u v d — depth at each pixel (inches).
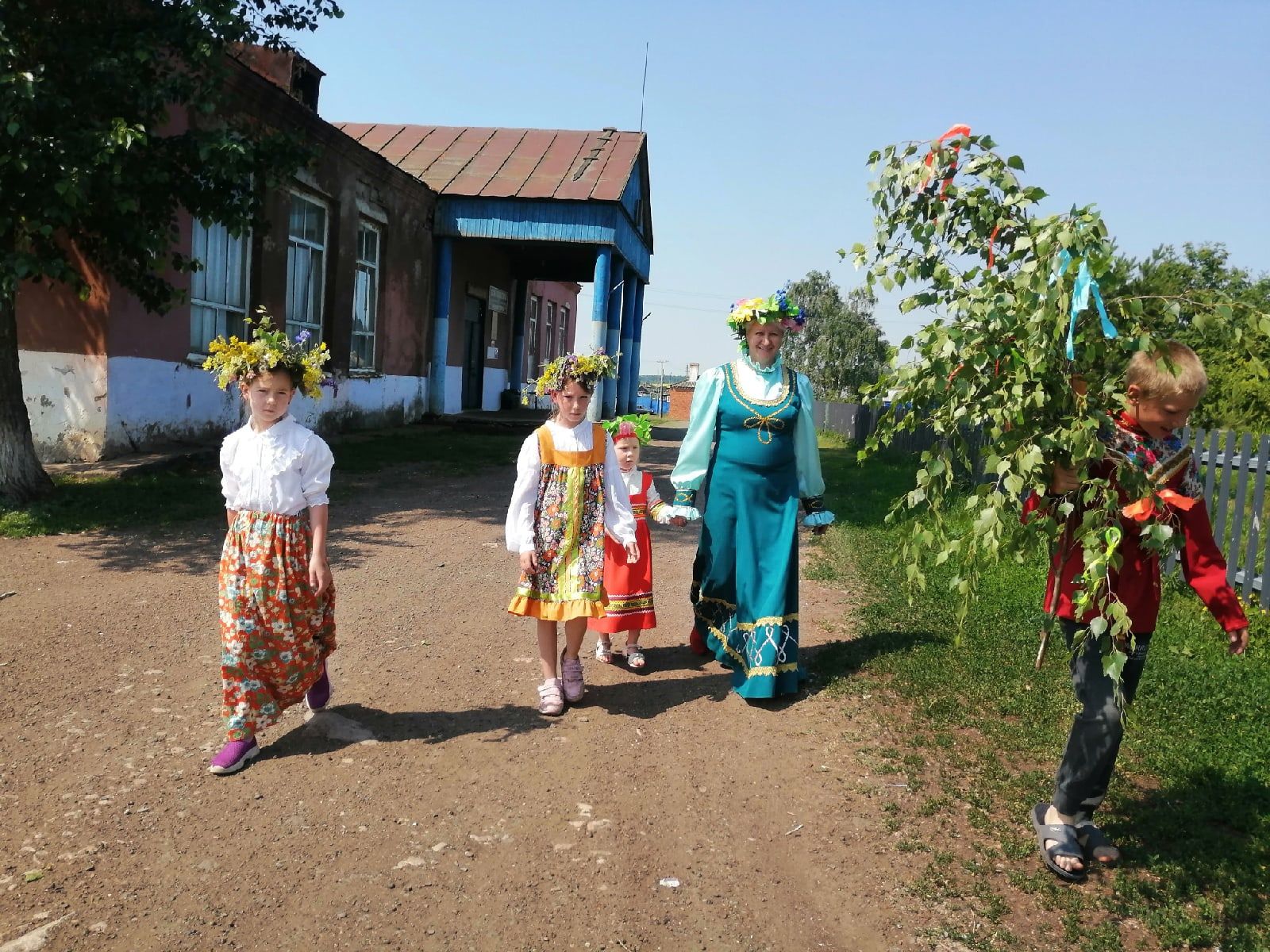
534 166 842.8
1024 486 119.6
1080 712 124.2
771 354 189.6
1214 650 211.5
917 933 112.2
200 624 216.8
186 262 354.3
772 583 184.9
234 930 108.0
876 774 152.3
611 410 898.1
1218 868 124.1
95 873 117.5
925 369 122.0
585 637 226.4
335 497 404.5
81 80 311.0
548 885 119.9
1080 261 103.3
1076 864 121.7
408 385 770.8
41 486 343.3
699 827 135.8
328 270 617.9
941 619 231.9
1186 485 119.6
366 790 142.6
